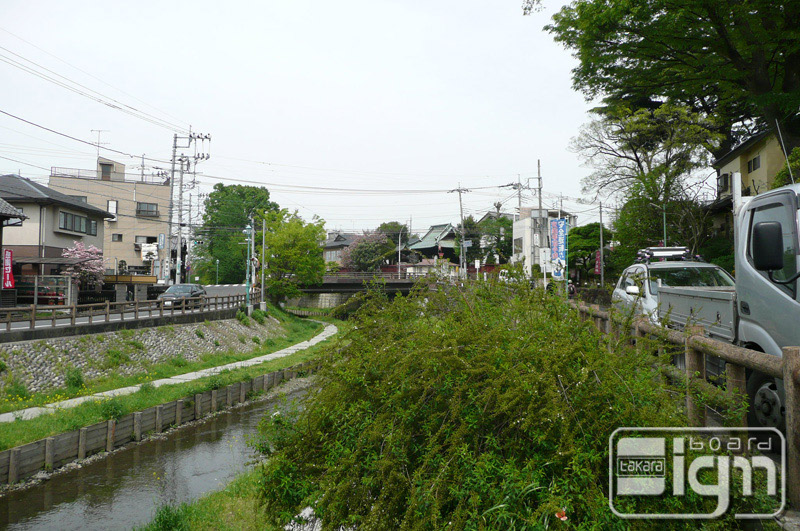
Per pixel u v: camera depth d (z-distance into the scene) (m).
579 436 2.73
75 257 31.48
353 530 3.36
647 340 3.30
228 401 18.61
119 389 17.66
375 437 3.10
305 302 67.00
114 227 51.94
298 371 4.23
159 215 53.59
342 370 3.75
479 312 3.65
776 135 13.74
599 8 13.22
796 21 12.21
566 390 2.82
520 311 3.52
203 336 26.89
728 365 3.85
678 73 15.77
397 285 46.16
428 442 3.08
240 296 37.31
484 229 57.16
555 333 3.13
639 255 10.00
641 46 14.10
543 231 38.38
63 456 12.34
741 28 12.36
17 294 26.73
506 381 2.89
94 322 21.16
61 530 9.04
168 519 7.00
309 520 3.89
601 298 20.33
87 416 13.84
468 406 3.03
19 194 30.69
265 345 31.94
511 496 2.59
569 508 2.50
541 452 2.77
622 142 29.66
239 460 12.75
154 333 23.66
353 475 3.22
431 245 69.44
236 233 69.69
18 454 11.27
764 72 13.27
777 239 3.95
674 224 26.47
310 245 49.56
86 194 51.06
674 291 6.65
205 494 9.62
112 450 13.61
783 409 3.79
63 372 17.38
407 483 3.01
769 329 4.27
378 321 4.06
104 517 9.55
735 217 4.99
